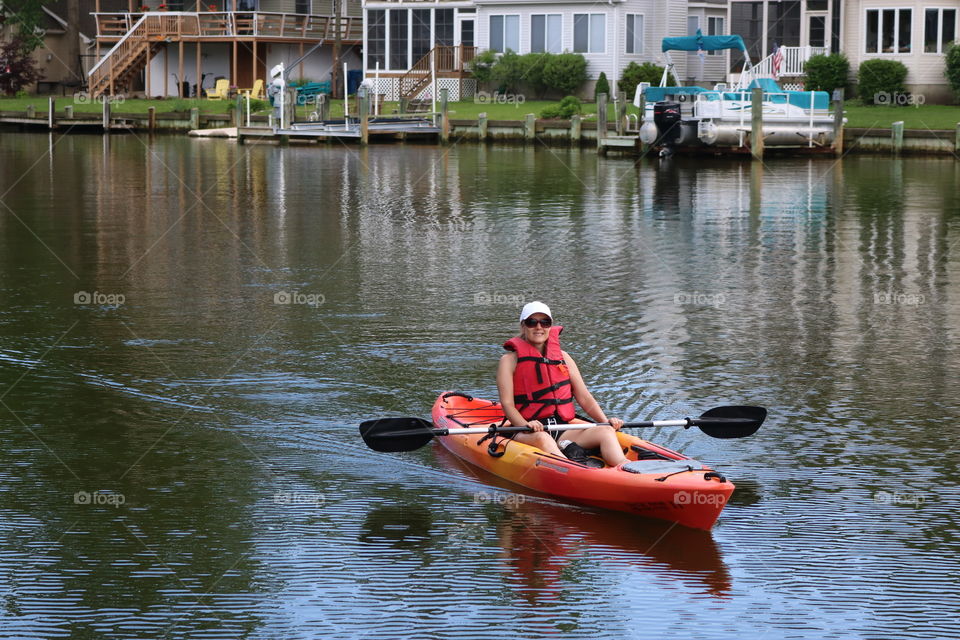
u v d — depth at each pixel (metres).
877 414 11.00
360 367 12.52
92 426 10.61
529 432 9.27
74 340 13.52
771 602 7.41
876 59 43.50
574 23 48.31
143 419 10.82
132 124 49.06
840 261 18.89
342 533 8.39
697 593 7.54
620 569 7.84
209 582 7.66
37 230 21.70
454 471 9.61
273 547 8.16
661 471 8.52
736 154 37.84
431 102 49.38
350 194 27.88
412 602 7.42
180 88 55.34
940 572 7.78
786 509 8.80
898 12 43.12
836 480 9.37
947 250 19.83
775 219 23.67
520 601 7.44
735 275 17.73
